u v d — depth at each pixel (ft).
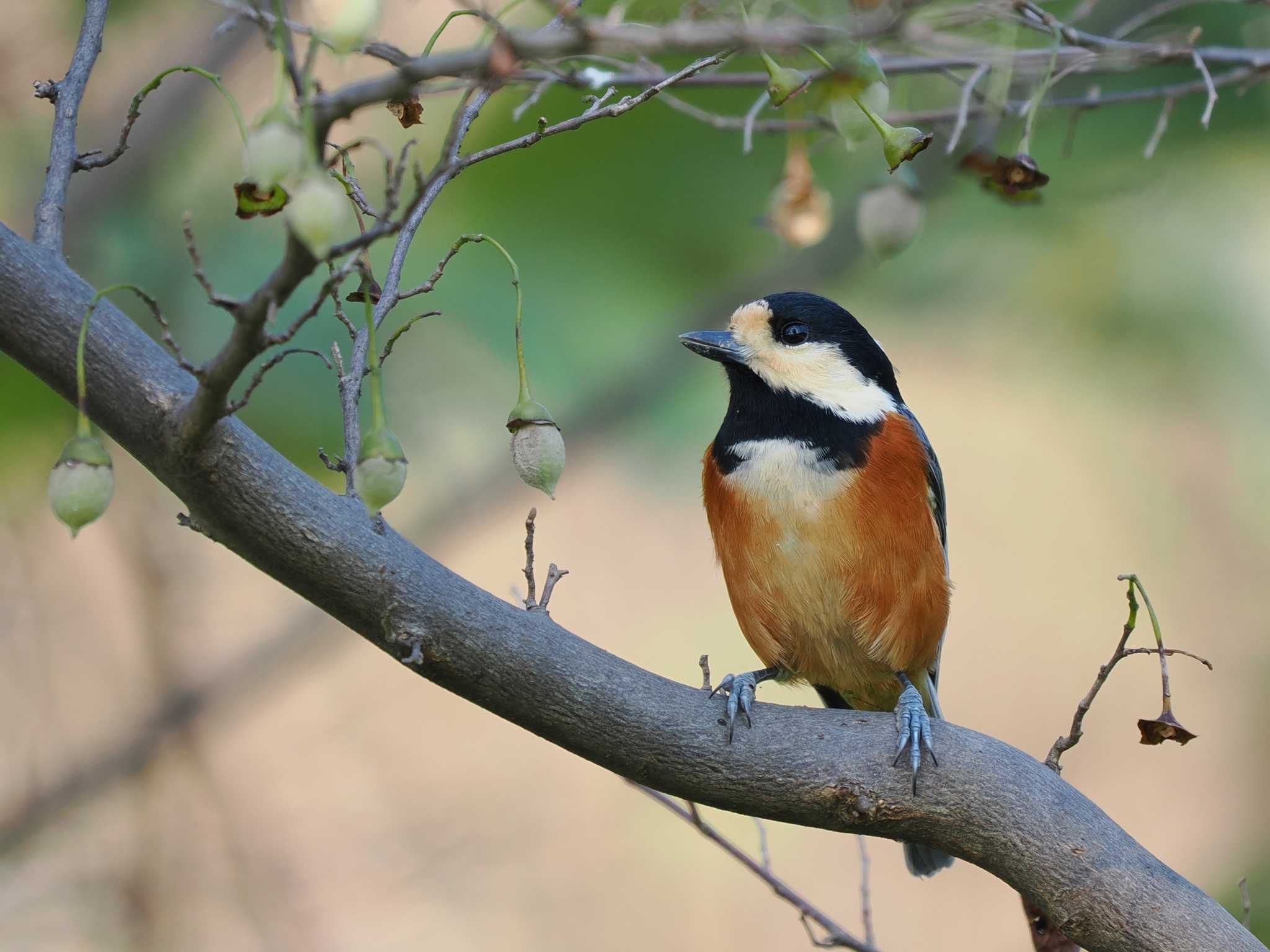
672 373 39.45
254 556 20.48
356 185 20.72
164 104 38.22
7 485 38.78
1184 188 40.11
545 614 21.77
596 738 21.81
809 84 21.45
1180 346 41.75
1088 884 21.20
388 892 46.39
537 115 36.01
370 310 17.58
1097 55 25.99
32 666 42.47
